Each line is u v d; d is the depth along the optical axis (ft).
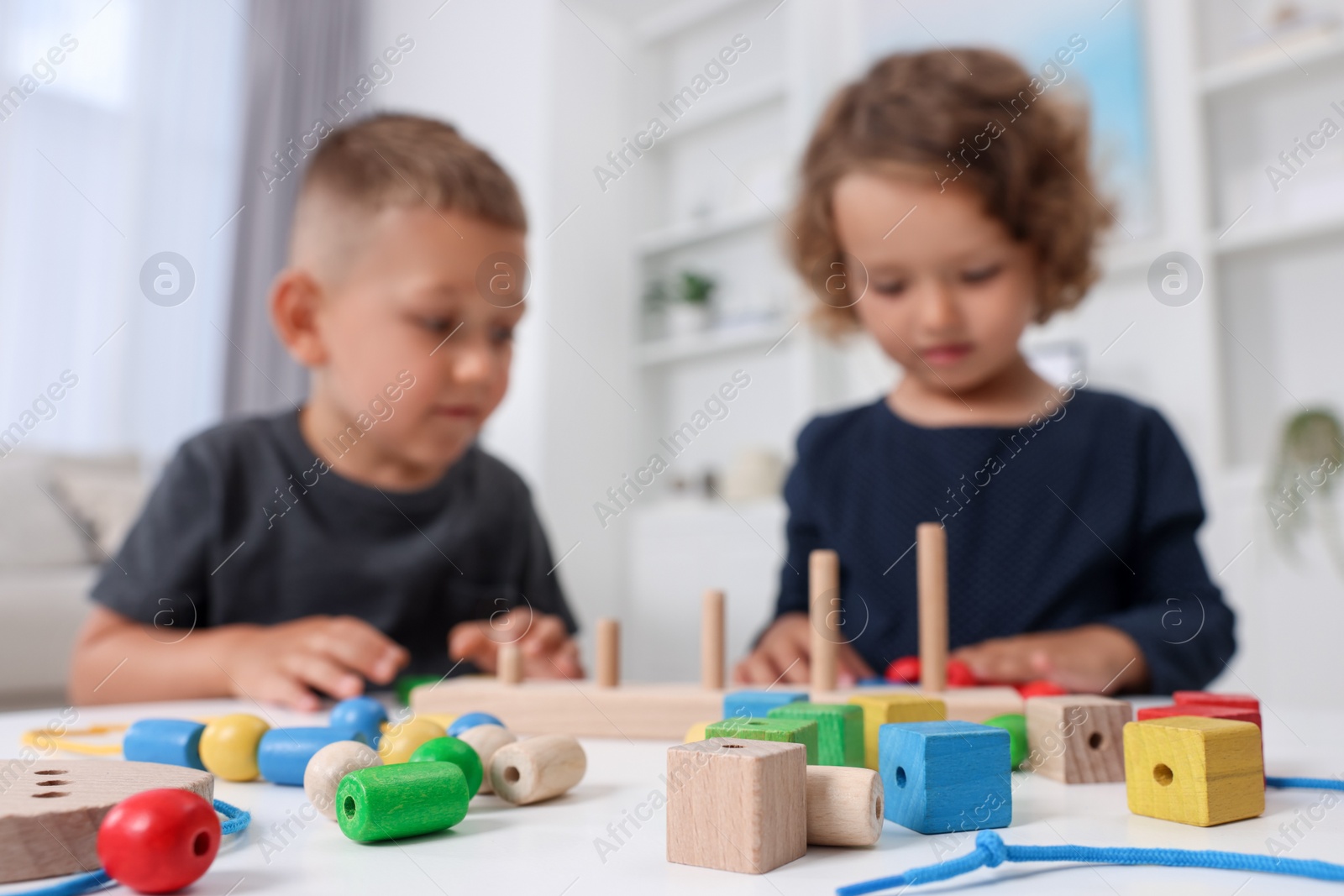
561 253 9.97
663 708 2.05
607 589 9.79
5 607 7.13
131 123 10.86
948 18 8.29
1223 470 6.88
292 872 1.10
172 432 10.96
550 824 1.36
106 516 9.02
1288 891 1.00
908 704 1.74
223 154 11.46
